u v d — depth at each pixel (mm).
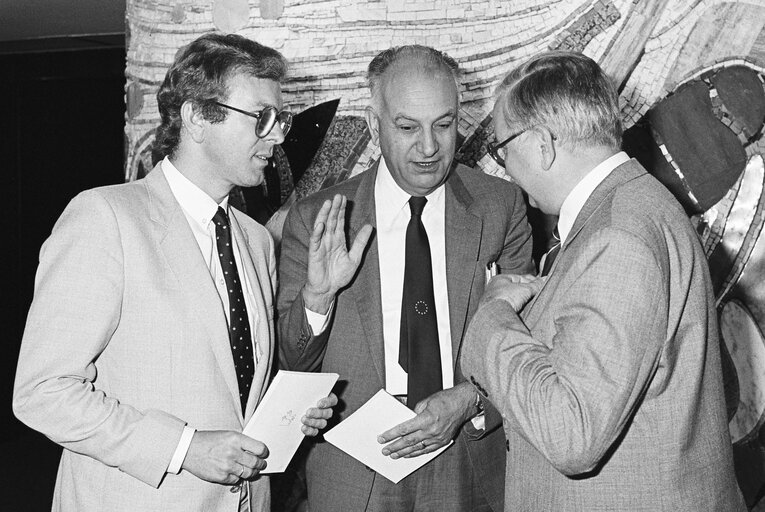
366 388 2059
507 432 1541
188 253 1684
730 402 2760
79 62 5453
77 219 1606
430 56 2035
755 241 2729
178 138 1751
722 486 1396
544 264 1800
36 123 5723
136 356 1621
